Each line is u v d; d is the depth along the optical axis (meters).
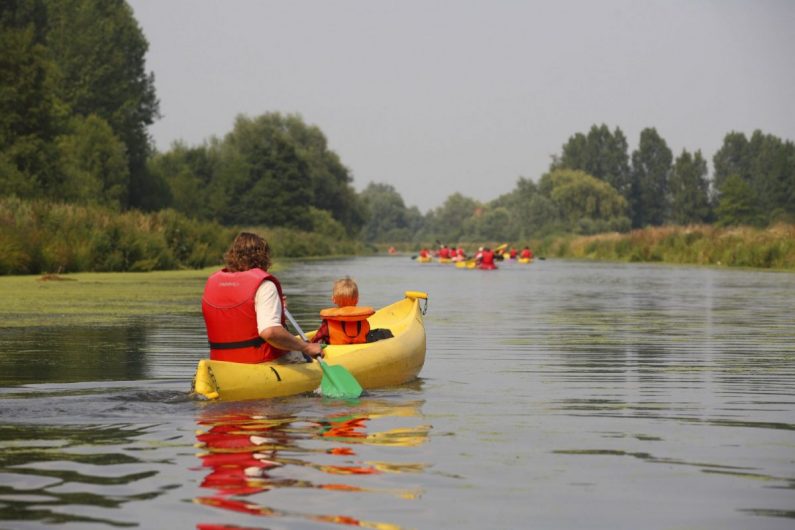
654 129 180.25
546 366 10.97
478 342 13.73
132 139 78.81
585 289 29.97
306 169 105.69
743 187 109.75
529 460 5.94
